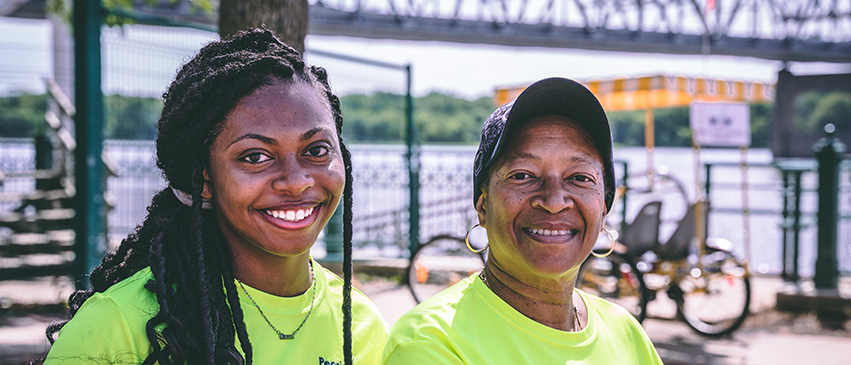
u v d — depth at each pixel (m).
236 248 1.52
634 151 26.91
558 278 1.63
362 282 7.80
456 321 1.56
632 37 27.19
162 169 1.57
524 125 1.63
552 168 1.61
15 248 7.98
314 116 1.47
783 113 24.48
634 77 6.67
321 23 21.95
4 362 4.75
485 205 1.74
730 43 29.80
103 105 5.39
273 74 1.47
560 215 1.59
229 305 1.49
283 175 1.42
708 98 7.45
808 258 9.10
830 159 6.92
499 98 7.71
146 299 1.39
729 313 6.46
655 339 5.88
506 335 1.59
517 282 1.64
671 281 5.89
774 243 9.02
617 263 5.79
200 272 1.41
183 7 16.20
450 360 1.47
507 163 1.62
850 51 31.91
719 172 12.52
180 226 1.51
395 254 8.34
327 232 6.89
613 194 1.76
